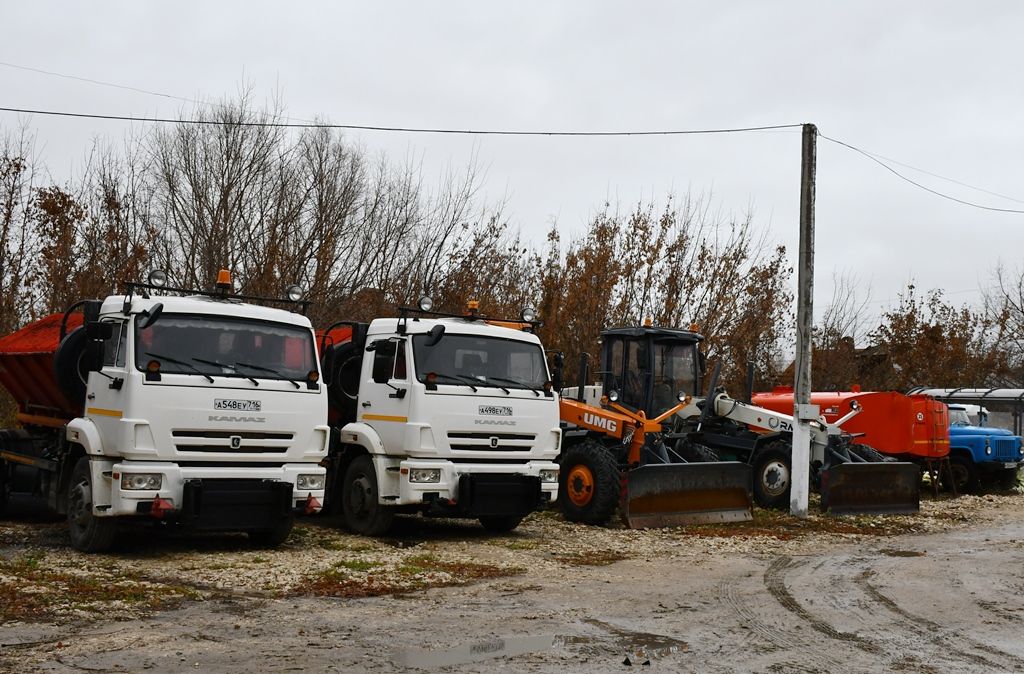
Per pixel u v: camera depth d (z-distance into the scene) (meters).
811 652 7.05
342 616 7.76
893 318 35.12
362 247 25.84
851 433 19.84
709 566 10.81
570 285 23.92
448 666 6.37
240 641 6.86
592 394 16.17
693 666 6.57
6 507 12.69
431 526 13.52
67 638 6.80
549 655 6.73
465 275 24.95
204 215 24.44
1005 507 19.11
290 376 10.64
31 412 12.86
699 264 25.03
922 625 8.07
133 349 9.83
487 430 11.95
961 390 28.77
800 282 15.98
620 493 13.52
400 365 11.98
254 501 10.17
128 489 9.59
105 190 23.50
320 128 26.28
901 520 15.78
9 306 21.05
